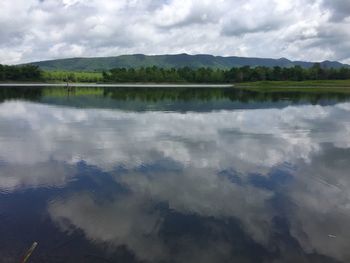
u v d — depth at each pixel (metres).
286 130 30.58
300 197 14.73
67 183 15.98
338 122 35.88
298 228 11.92
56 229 11.48
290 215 12.95
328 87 128.38
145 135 27.44
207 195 14.70
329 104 56.91
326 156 21.28
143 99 64.88
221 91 99.38
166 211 13.04
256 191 15.30
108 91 94.12
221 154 21.45
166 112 43.31
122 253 10.10
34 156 20.67
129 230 11.49
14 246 10.38
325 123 35.09
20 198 14.13
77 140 25.30
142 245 10.57
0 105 51.09
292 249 10.59
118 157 20.47
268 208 13.54
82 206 13.38
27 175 17.03
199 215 12.74
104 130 29.59
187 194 14.76
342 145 24.42
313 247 10.73
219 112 44.09
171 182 16.25
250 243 10.86
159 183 16.09
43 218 12.29
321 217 12.84
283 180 16.81
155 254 10.11
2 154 21.08
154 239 10.98
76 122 34.22
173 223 12.07
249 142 25.16
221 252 10.32
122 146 23.31
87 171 17.77
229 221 12.33
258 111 45.66
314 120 37.34
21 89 102.25
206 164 19.25
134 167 18.52
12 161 19.53
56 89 103.81
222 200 14.23
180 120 36.28
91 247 10.37
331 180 16.91
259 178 17.06
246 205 13.74
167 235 11.23
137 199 14.16
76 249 10.25
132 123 33.75
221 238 11.13
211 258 9.98
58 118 37.16
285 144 24.55
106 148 22.70
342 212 13.32
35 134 27.67
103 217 12.43
